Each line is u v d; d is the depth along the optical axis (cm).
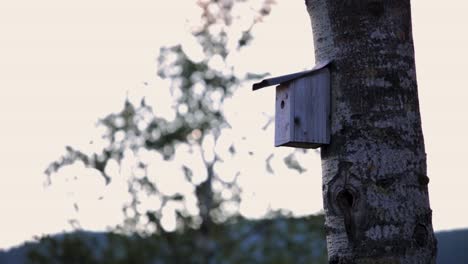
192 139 3241
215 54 3256
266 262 2992
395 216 809
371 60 846
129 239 2897
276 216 3086
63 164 3111
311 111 891
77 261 2739
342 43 860
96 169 3127
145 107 3325
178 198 3116
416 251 805
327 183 850
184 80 3303
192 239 3030
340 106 855
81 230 2909
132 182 3112
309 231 3014
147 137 3253
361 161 827
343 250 821
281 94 967
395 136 827
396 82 841
